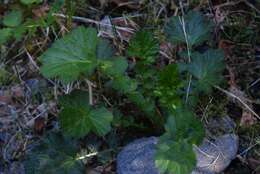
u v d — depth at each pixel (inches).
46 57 25.0
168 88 25.2
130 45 25.8
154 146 25.0
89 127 24.8
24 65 29.9
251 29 29.0
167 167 22.6
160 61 28.6
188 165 22.6
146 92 25.9
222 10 29.8
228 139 25.7
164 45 28.8
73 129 24.8
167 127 23.5
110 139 26.6
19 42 30.3
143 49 25.6
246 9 29.8
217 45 28.8
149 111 26.1
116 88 25.8
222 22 29.4
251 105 27.0
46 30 30.2
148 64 25.9
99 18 30.6
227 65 28.2
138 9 30.5
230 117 26.9
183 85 25.7
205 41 28.8
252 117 26.7
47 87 28.9
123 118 26.7
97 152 26.0
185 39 27.3
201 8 30.0
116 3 30.8
